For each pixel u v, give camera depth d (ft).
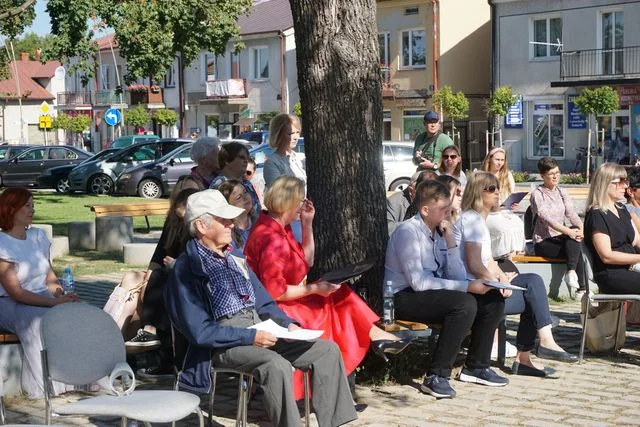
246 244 23.54
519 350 27.48
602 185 29.60
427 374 25.18
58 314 18.44
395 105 162.20
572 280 38.65
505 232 30.27
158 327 24.93
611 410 23.80
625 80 132.67
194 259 20.47
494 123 148.66
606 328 29.81
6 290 25.05
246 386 20.36
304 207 25.32
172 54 73.92
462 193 30.86
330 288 22.94
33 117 268.41
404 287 25.62
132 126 219.00
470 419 22.93
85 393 25.71
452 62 156.97
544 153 143.95
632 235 29.99
